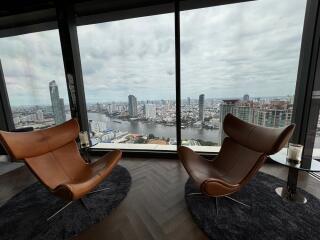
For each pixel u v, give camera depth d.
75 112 2.84
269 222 1.41
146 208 1.66
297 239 1.24
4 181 2.29
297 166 1.51
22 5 2.67
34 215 1.60
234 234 1.30
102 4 2.56
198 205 1.66
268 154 1.43
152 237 1.32
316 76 2.06
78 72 2.81
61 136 1.89
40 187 2.10
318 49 2.00
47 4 2.62
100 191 1.96
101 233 1.38
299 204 1.61
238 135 1.86
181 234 1.34
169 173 2.34
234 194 1.79
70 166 1.88
